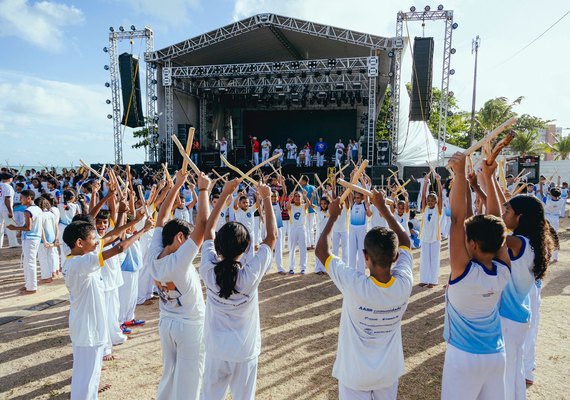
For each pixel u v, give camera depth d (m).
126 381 4.50
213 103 26.66
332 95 24.89
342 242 9.23
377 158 20.44
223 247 2.88
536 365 4.85
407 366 4.86
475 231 2.69
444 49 18.39
